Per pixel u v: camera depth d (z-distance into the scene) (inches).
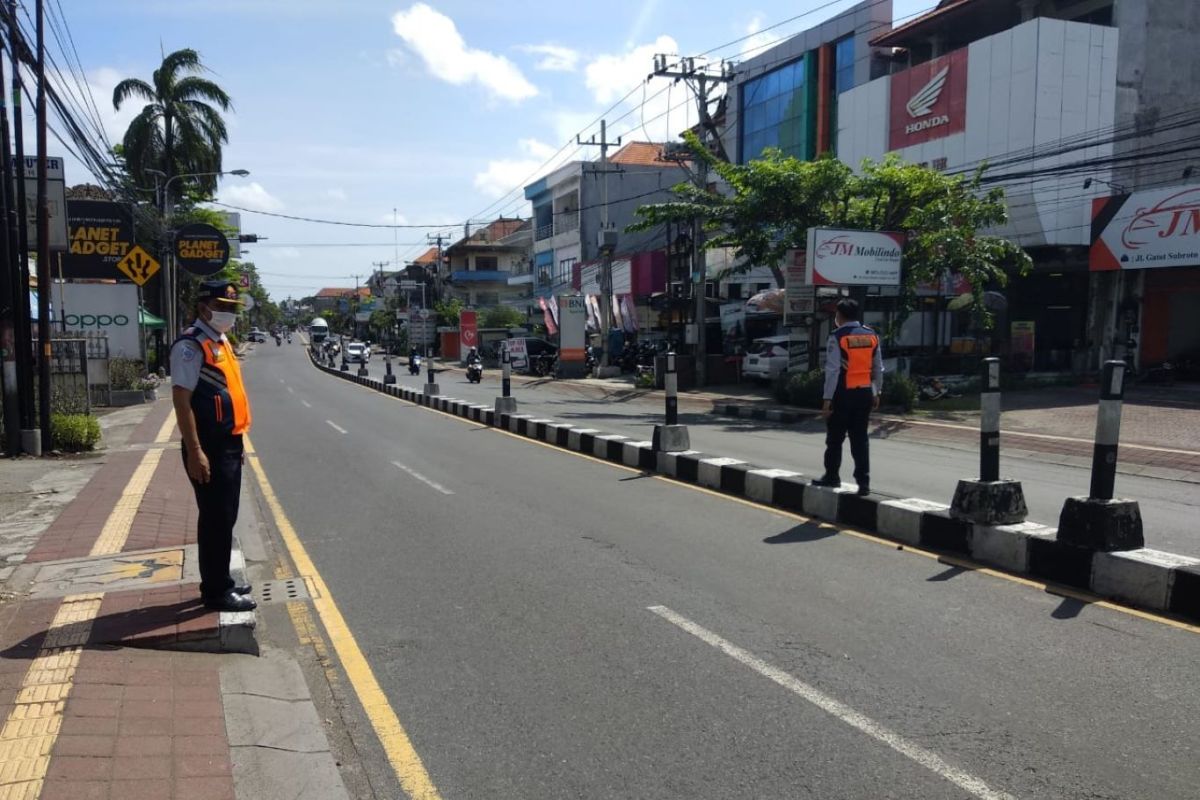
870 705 161.3
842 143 1251.8
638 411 870.4
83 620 196.1
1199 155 1023.6
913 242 788.0
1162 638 191.9
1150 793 129.6
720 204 892.0
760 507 344.5
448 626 211.3
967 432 593.9
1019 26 970.1
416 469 462.3
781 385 860.6
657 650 191.5
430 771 141.7
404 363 2507.4
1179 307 999.0
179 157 1560.0
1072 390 901.8
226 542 202.2
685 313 1264.8
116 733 146.8
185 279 1669.5
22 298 500.4
